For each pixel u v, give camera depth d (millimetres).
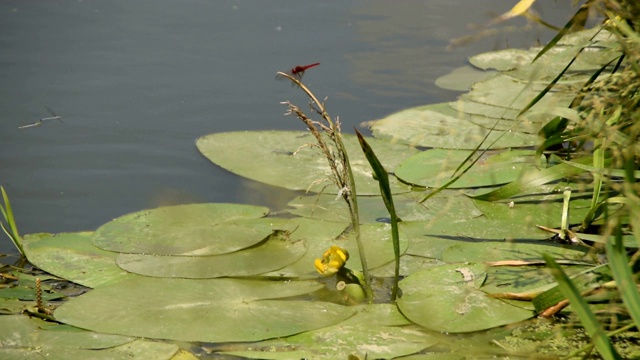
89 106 8859
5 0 12594
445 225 6574
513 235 6391
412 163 7668
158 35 11148
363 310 5395
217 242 6168
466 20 11914
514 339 5074
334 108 8883
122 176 7426
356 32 11391
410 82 9625
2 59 10094
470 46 10859
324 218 6652
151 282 5645
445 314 5285
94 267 5887
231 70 9914
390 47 10805
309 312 5332
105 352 4844
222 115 8719
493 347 4969
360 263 5977
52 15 11969
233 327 5121
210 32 11297
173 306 5348
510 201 6941
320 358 4824
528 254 6066
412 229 6527
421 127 8375
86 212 6789
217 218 6574
